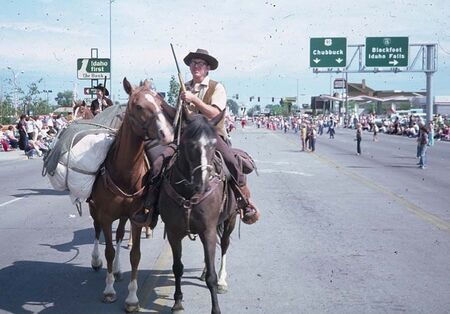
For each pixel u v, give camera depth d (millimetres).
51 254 8414
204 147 5117
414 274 7172
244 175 6160
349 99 111562
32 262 7938
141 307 6008
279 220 10930
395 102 124688
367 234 9625
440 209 12312
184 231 5480
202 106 5910
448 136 45688
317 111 114062
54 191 15750
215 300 5145
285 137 54250
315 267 7508
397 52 43250
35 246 8938
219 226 6297
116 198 5973
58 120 30453
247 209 6445
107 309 5957
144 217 5797
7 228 10438
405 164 24438
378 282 6832
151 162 6043
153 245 8930
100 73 32750
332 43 44469
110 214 6109
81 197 6316
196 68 6379
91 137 6234
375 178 18781
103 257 8188
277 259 7930
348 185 16812
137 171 5938
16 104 55219
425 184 17125
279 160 26359
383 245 8781
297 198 14031
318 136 56469
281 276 7094
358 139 30750
